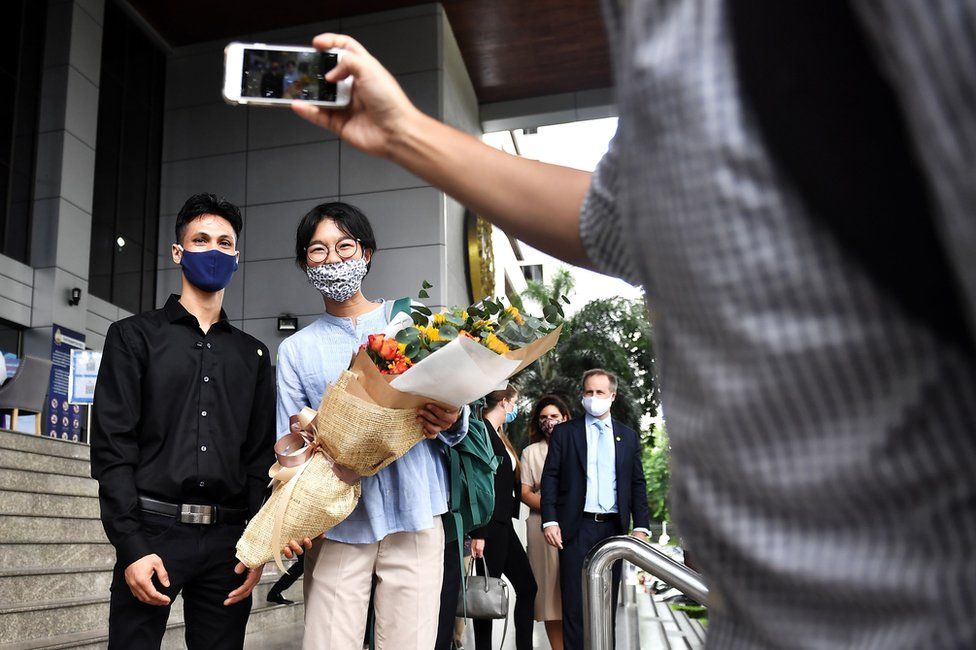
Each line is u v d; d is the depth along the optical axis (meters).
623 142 0.45
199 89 14.41
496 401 5.25
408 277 12.94
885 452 0.35
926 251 0.32
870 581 0.36
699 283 0.39
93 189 12.59
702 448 0.41
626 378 17.91
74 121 12.13
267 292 13.36
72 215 11.93
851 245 0.33
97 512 5.88
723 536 0.40
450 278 13.20
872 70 0.32
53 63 12.22
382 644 2.56
